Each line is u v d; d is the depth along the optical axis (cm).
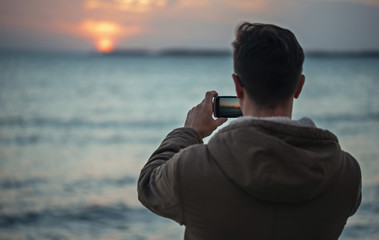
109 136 2522
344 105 4038
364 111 3594
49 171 1562
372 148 1966
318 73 9906
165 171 139
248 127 130
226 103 160
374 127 2738
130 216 1010
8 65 13875
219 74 10150
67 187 1313
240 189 129
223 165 130
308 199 129
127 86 6638
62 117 3306
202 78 8625
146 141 2358
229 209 130
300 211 130
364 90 5569
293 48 133
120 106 4169
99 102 4462
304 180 126
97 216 1016
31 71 10500
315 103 4222
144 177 148
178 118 3397
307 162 126
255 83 133
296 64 132
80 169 1602
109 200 1156
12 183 1370
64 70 11500
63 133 2597
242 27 139
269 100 134
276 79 131
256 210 129
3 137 2430
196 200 133
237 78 138
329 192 133
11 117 3247
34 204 1123
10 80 7275
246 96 138
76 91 5616
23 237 885
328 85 6394
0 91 5375
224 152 131
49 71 10769
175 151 150
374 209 998
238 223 131
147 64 17188
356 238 822
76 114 3500
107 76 9244
